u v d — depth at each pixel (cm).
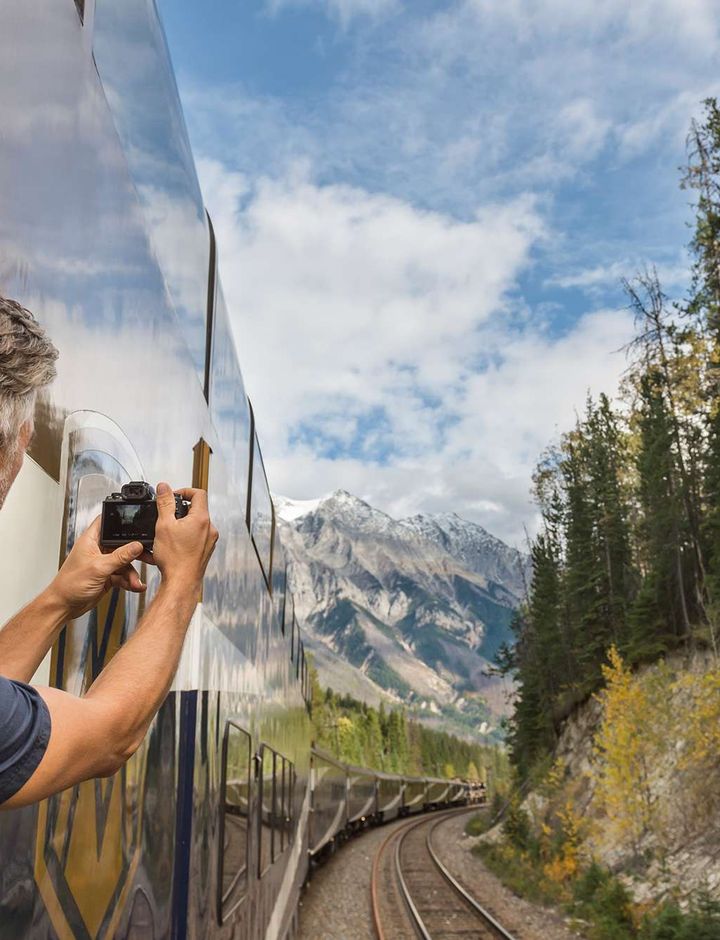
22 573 165
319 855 2355
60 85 186
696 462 3238
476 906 1797
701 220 2555
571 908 1792
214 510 427
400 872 2427
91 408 212
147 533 151
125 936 240
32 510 170
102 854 217
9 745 103
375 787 4216
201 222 420
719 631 2531
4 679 106
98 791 213
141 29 280
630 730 2156
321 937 1520
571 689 4019
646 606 3170
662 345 2734
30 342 115
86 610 156
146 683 126
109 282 229
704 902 1395
